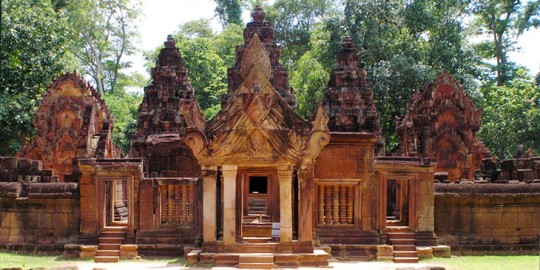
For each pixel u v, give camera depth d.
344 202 21.69
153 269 18.67
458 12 50.19
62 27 39.97
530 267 19.42
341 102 33.94
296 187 20.39
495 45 53.16
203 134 19.72
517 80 44.91
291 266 19.00
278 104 19.88
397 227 21.92
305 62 47.69
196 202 21.45
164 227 21.66
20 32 36.84
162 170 27.64
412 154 29.12
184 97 35.69
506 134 41.59
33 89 38.25
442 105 32.81
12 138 37.34
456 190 22.94
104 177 21.78
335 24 47.16
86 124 27.16
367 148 21.81
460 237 22.94
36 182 23.66
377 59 45.84
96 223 21.77
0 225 23.02
